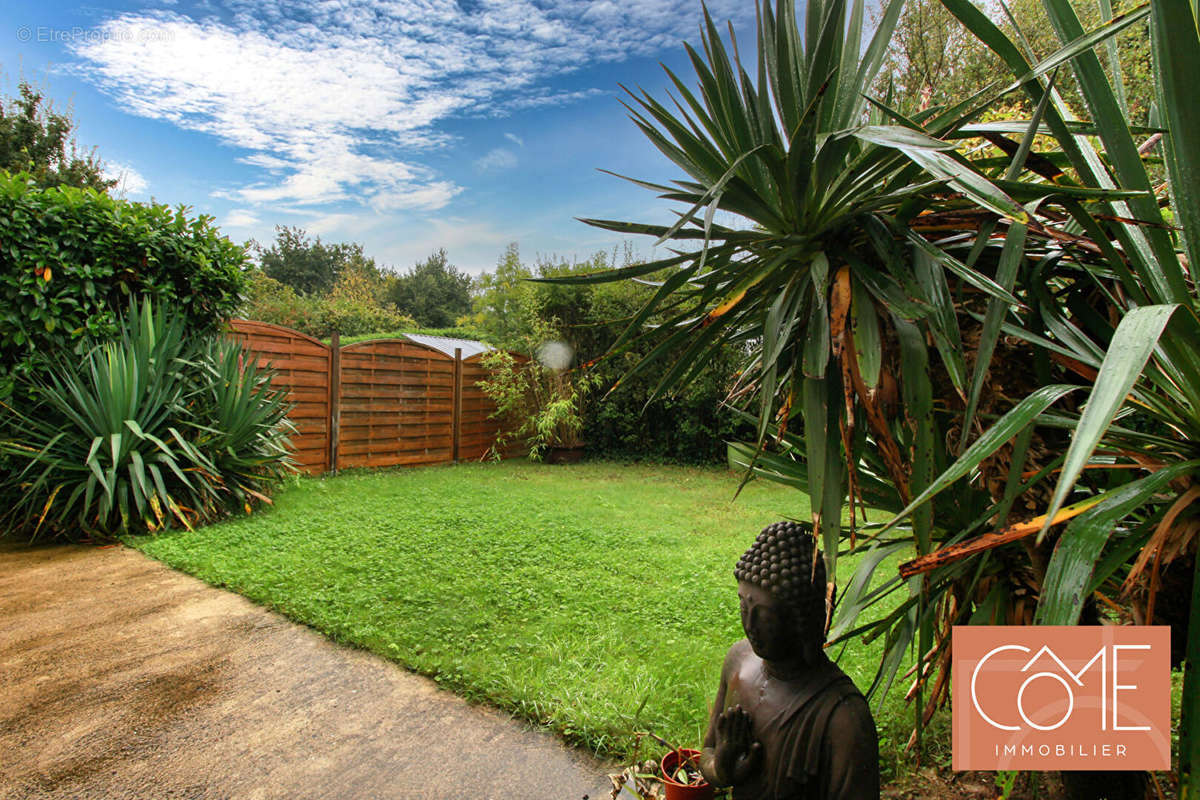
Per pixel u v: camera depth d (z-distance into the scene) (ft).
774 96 5.48
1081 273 5.53
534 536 19.24
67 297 20.10
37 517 18.60
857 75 5.50
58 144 52.34
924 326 5.06
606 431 40.78
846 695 4.58
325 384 30.66
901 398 5.10
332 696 9.80
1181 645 4.72
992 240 5.45
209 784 7.70
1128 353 2.62
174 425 21.03
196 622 12.55
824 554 4.26
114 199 21.53
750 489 29.68
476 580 14.88
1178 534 3.80
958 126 4.77
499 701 9.46
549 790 7.58
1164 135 4.33
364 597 13.42
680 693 9.54
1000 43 4.00
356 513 21.86
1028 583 5.57
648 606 13.42
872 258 5.26
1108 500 3.50
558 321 40.40
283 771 7.95
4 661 10.87
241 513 21.42
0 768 7.98
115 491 18.94
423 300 128.77
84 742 8.55
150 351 20.20
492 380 39.52
